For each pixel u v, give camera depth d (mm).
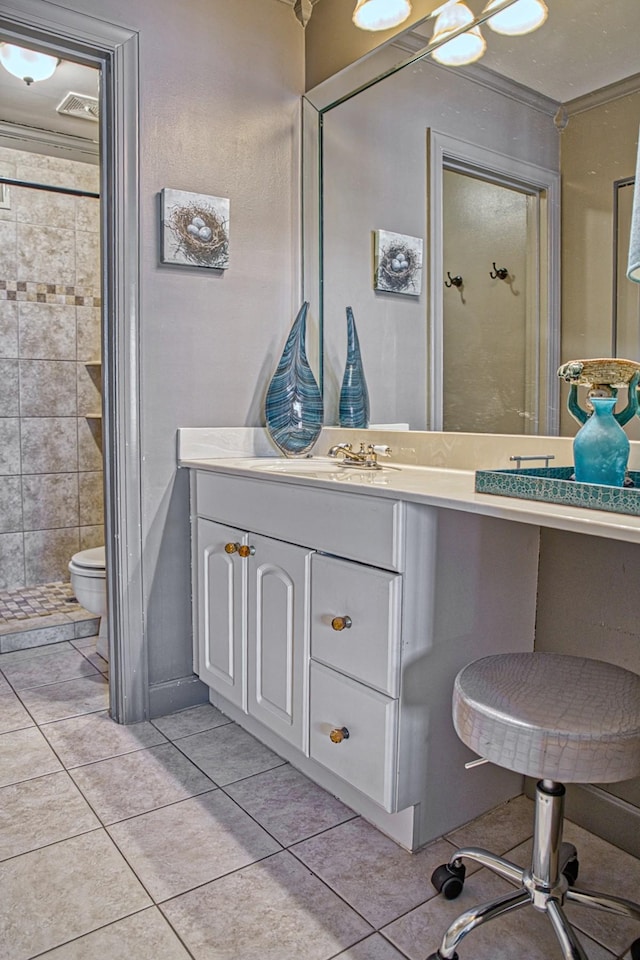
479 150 1811
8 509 3492
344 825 1605
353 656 1497
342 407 2355
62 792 1726
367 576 1444
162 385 2111
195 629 2180
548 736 1017
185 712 2211
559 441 1635
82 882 1395
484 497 1274
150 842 1528
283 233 2338
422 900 1356
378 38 2082
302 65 2363
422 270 2010
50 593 3436
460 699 1163
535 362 1705
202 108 2129
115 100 1959
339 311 2324
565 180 1609
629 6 1465
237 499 1916
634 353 1494
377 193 2137
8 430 3463
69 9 1861
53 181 3441
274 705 1791
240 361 2266
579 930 1293
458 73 1857
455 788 1572
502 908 1193
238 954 1214
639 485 1372
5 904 1329
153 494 2123
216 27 2143
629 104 1478
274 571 1756
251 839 1545
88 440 3691
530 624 1662
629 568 1493
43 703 2268
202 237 2117
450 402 1947
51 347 3545
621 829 1538
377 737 1445
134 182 2006
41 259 3479
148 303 2064
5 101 2955
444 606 1468
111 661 2145
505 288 1771
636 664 1498
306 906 1335
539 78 1649
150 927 1274
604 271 1542
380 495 1405
